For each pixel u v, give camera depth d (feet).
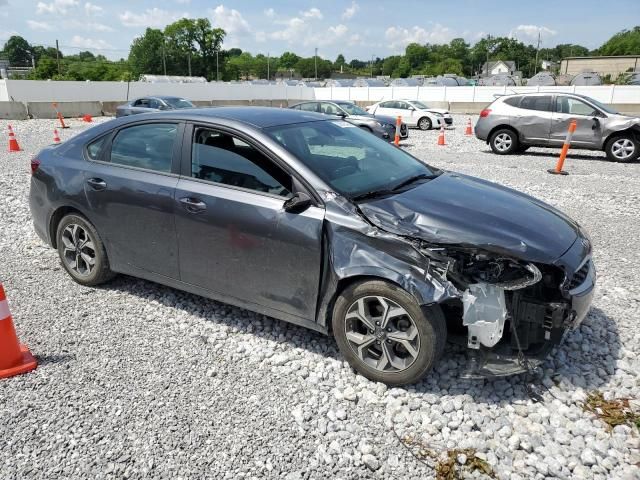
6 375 10.85
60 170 14.53
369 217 10.25
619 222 22.85
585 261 10.57
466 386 10.53
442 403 10.00
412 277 9.58
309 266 10.70
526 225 10.51
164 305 14.19
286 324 13.12
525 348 10.26
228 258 11.79
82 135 14.88
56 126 71.72
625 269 17.16
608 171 35.78
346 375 10.99
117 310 13.88
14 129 65.77
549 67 377.09
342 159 12.03
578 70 269.03
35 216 15.64
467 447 8.98
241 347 12.08
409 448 8.97
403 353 10.46
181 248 12.53
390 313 10.10
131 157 13.51
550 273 10.09
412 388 10.50
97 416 9.69
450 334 10.57
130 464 8.57
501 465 8.59
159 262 13.15
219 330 12.85
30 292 14.96
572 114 41.63
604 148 40.83
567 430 9.37
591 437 9.16
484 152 46.50
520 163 39.42
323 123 13.74
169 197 12.38
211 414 9.77
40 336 12.52
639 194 28.14
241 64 457.27
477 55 412.57
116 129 14.01
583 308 10.28
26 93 89.25
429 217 10.23
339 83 180.65
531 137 43.32
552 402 10.11
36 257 17.93
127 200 13.14
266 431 9.33
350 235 10.21
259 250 11.26
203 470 8.45
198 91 113.50
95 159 14.15
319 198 10.67
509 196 12.27
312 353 11.85
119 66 347.97
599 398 10.26
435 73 379.96
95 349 11.98
